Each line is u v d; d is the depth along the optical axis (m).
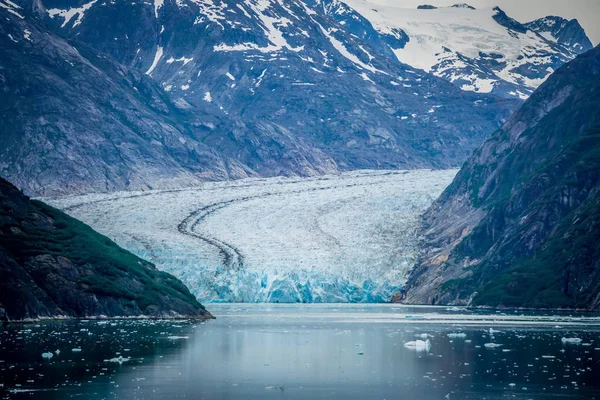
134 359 166.50
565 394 132.12
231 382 142.88
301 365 161.50
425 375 149.62
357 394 133.00
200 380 144.38
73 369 152.38
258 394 132.88
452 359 168.38
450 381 143.62
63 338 194.25
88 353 172.12
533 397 130.00
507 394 132.25
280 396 131.62
